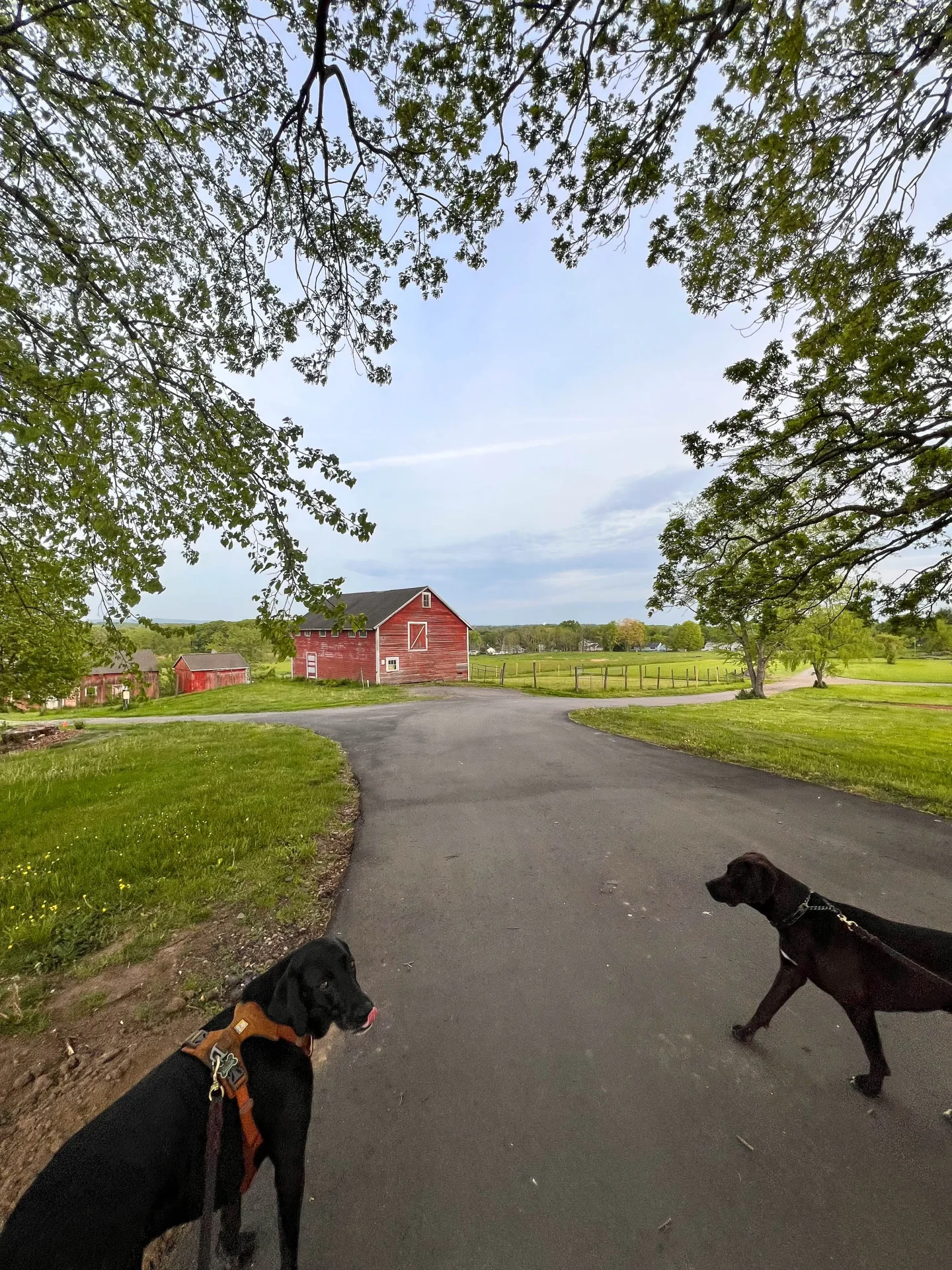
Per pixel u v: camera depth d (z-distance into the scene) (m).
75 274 4.22
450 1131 2.39
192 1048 1.74
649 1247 1.87
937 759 10.32
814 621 29.16
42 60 3.82
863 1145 2.27
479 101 4.59
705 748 11.13
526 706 19.22
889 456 7.96
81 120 4.25
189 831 6.11
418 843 6.04
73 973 3.65
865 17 4.85
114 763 9.86
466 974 3.61
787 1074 2.69
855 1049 2.87
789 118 5.18
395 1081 2.71
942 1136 2.31
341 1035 3.06
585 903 4.58
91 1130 1.45
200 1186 1.57
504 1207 2.04
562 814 6.97
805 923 2.70
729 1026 3.06
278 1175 1.76
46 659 10.75
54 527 4.50
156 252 4.70
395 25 4.12
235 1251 1.93
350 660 33.06
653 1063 2.78
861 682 41.94
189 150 4.58
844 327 7.23
